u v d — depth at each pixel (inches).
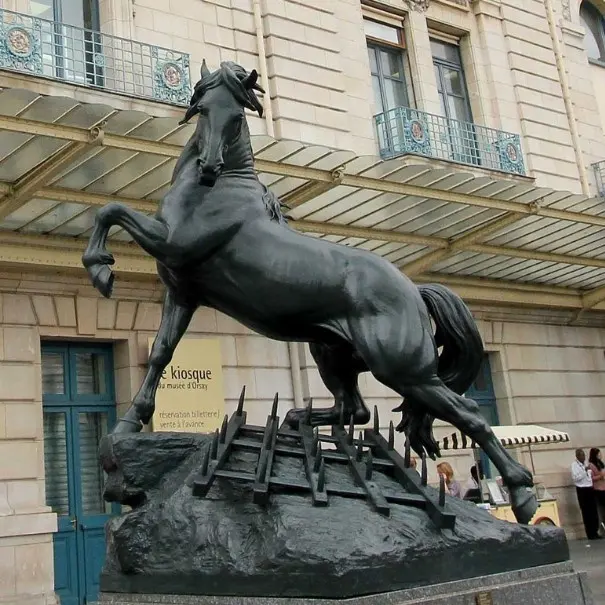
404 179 463.5
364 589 124.8
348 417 170.4
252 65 564.1
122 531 145.4
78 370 488.7
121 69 491.8
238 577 131.0
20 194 386.0
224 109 158.4
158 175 406.6
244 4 571.2
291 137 564.7
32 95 328.8
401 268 589.0
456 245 559.8
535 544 154.8
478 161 685.3
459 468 616.7
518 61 749.3
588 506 647.8
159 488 150.6
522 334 713.0
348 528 131.8
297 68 582.9
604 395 754.2
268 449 149.8
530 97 746.2
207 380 507.5
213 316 527.5
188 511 141.9
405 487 151.9
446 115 703.7
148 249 154.8
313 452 151.8
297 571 125.4
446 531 142.2
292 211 486.0
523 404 691.4
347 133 598.9
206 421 501.0
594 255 644.1
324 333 159.0
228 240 155.4
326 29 607.5
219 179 159.9
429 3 703.7
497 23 751.1
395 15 684.1
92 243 154.0
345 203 482.6
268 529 133.9
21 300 458.6
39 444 445.7
